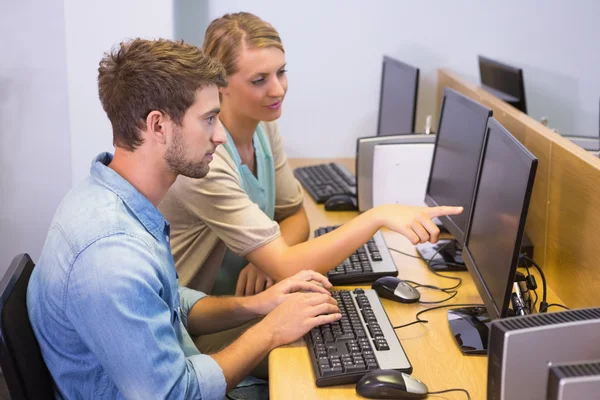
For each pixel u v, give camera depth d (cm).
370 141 247
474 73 315
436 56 313
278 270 179
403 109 274
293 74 312
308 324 154
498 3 307
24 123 282
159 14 263
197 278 197
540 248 190
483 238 166
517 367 107
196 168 142
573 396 91
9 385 128
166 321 133
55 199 291
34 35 273
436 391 137
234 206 182
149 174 141
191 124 138
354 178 277
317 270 179
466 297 180
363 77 313
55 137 284
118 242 130
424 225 171
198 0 302
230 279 208
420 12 308
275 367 146
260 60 186
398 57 312
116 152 142
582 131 320
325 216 250
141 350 128
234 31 188
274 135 222
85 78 267
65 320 132
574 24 309
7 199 289
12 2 270
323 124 318
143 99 134
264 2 304
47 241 137
